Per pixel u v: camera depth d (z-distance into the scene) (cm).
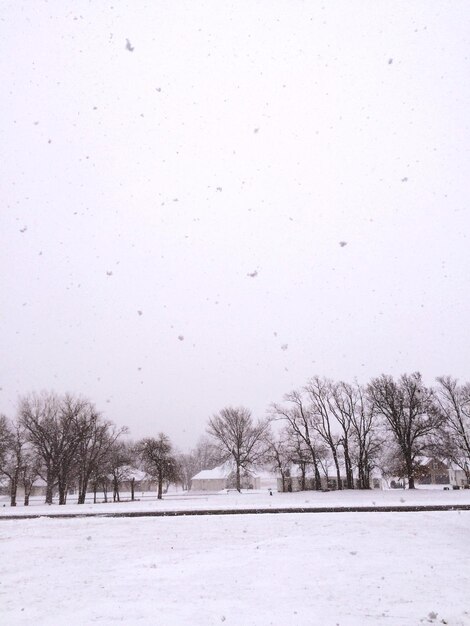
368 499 4028
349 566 1152
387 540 1567
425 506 2738
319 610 791
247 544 1573
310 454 6200
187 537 1795
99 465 6003
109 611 814
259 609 805
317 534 1767
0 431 5506
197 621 748
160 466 6475
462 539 1559
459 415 5534
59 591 976
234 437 6750
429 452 5706
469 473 5712
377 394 5916
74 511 3281
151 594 927
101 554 1452
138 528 2136
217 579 1048
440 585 936
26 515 2975
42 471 5838
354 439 6103
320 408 6134
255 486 9981
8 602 898
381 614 760
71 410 5606
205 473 10281
